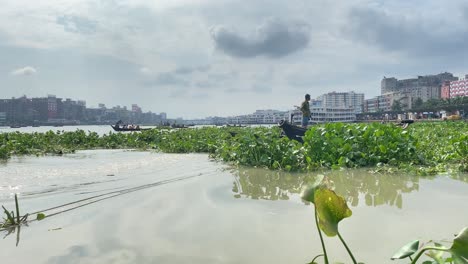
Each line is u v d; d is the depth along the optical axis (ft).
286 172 23.06
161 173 22.91
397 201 14.14
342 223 11.14
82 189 17.61
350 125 32.78
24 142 47.24
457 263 5.09
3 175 22.40
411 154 26.89
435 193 15.66
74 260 8.67
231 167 25.98
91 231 10.80
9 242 10.04
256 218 11.85
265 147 26.43
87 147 52.85
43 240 10.14
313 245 9.34
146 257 8.74
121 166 27.09
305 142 28.14
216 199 14.75
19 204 14.56
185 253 8.95
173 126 155.02
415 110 416.67
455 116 209.26
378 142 27.48
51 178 21.07
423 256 8.34
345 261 8.30
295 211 12.70
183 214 12.46
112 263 8.45
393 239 9.64
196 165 27.55
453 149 29.17
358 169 23.79
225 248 9.21
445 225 10.78
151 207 13.53
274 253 8.87
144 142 56.54
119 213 12.76
